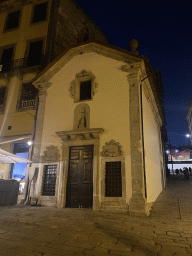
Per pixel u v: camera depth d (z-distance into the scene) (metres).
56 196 8.42
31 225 4.91
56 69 10.49
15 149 11.80
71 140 8.88
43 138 9.57
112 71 9.16
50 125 9.64
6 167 11.95
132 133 7.86
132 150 7.64
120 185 7.66
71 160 8.84
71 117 9.32
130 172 7.47
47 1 14.99
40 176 9.01
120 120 8.30
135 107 8.16
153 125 12.80
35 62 13.54
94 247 3.58
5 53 14.95
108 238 4.11
